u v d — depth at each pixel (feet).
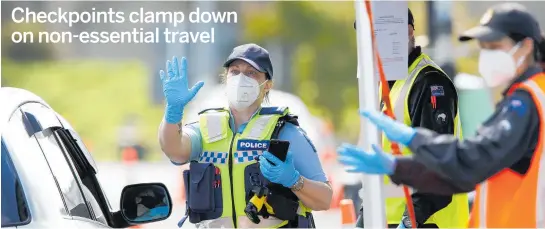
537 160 26.99
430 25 96.94
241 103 34.53
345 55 151.84
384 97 28.66
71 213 28.17
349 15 151.84
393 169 26.30
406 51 33.35
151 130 133.18
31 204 25.66
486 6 109.70
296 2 149.38
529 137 26.37
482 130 26.30
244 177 34.27
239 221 34.42
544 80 26.84
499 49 27.45
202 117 35.24
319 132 95.76
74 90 143.95
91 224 29.60
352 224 52.26
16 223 24.90
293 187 33.47
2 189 25.22
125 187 31.68
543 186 27.48
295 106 92.17
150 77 145.89
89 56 145.69
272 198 33.76
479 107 64.90
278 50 150.20
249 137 34.55
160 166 118.83
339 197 76.43
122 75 146.10
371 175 28.35
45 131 29.66
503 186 27.94
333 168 91.25
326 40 151.33
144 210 31.81
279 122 34.78
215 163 34.73
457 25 109.91
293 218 34.01
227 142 34.76
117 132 137.69
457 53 94.27
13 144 26.55
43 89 142.92
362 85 28.58
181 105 34.04
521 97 26.45
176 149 34.50
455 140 25.88
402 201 37.01
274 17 148.25
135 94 144.77
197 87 34.24
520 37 27.32
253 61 34.50
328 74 150.92
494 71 27.55
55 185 27.66
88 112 142.31
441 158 25.71
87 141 136.36
